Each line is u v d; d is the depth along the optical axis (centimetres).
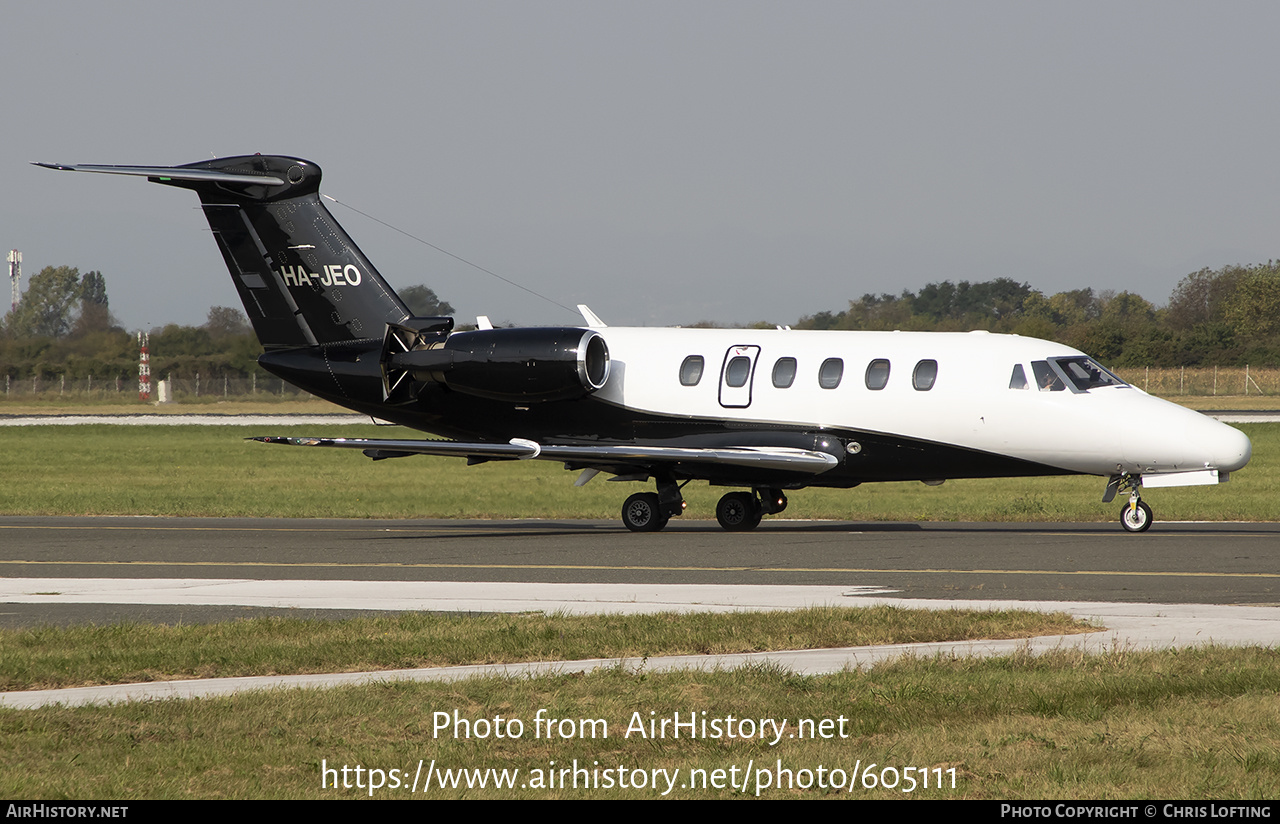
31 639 4650
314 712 3534
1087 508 10450
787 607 5422
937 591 5822
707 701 3644
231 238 10088
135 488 13150
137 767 3081
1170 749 3131
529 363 9231
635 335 9581
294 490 13000
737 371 9156
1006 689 3691
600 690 3772
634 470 9231
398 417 10038
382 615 5353
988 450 8638
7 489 12950
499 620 5003
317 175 9919
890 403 8750
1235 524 9075
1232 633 4609
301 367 10038
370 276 9881
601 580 6350
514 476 14900
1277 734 3231
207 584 6381
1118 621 4906
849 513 10262
